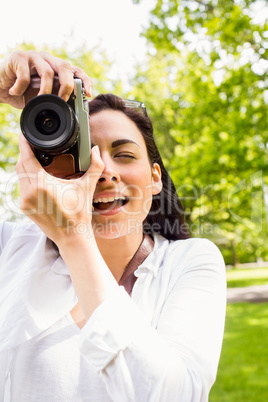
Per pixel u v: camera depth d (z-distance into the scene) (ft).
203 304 4.08
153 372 3.31
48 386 4.20
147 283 4.58
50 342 4.35
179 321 3.87
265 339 25.81
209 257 4.58
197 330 3.82
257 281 66.59
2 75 4.73
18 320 4.32
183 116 40.47
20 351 4.40
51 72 4.20
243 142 35.45
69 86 4.12
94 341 3.37
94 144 4.58
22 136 3.97
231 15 26.35
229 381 17.97
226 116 35.27
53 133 3.92
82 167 4.09
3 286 4.79
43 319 4.34
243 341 25.72
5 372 4.42
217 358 3.88
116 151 4.59
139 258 4.93
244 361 21.03
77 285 3.60
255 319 33.68
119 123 4.70
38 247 4.62
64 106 3.89
